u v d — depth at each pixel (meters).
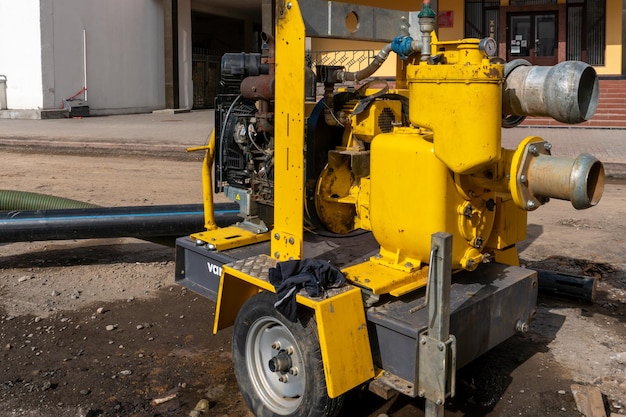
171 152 14.38
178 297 5.58
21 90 21.81
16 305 5.34
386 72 15.26
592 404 3.67
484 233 3.56
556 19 19.58
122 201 9.13
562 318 5.07
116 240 7.29
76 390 3.97
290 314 3.13
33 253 6.77
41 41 21.30
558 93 3.00
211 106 30.06
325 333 3.03
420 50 3.59
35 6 21.08
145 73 25.70
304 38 3.27
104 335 4.79
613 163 11.64
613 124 17.33
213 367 4.30
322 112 3.87
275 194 3.61
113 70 24.14
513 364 4.32
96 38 23.30
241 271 3.54
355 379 3.12
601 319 5.06
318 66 3.92
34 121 20.64
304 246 4.25
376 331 3.26
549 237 7.38
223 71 4.35
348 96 3.98
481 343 3.50
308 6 3.57
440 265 2.91
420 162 3.26
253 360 3.59
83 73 22.94
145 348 4.59
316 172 3.91
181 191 9.98
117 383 4.07
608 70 19.36
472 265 3.46
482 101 2.97
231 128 4.39
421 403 3.79
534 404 3.82
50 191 9.80
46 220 5.68
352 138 3.89
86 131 17.55
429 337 3.00
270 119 3.95
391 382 3.14
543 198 3.21
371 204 3.54
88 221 5.70
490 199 3.52
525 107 3.19
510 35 19.97
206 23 33.44
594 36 19.45
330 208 4.00
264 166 4.22
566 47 19.66
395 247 3.52
